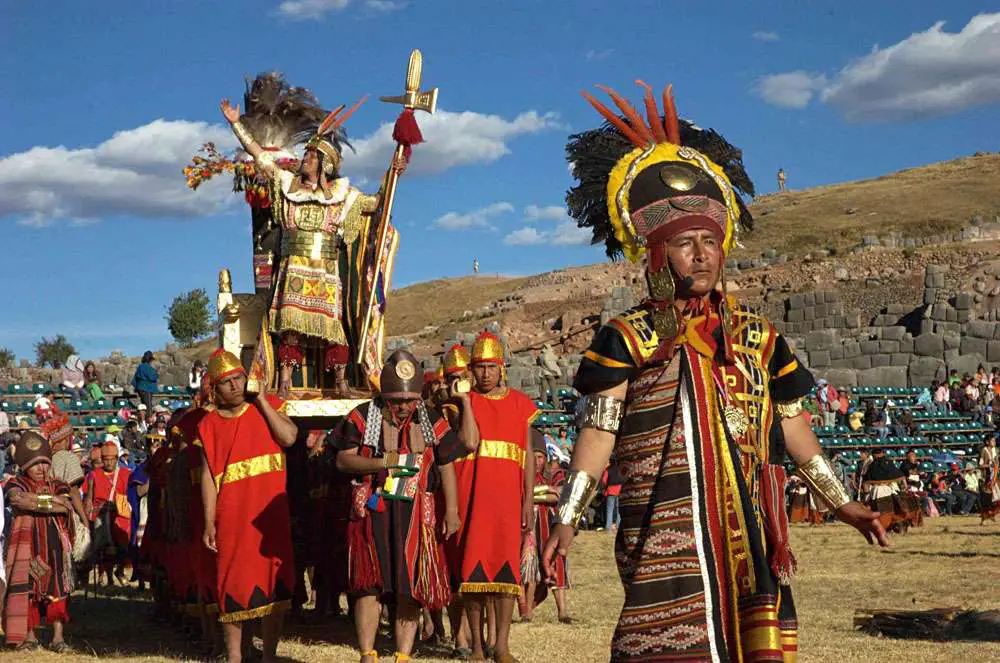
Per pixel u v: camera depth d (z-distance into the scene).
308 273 10.06
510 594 8.45
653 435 4.05
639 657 3.93
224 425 8.16
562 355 53.66
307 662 8.64
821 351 48.19
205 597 8.48
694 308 4.23
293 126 10.52
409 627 7.58
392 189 10.11
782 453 4.37
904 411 39.59
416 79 10.05
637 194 4.31
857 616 10.40
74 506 10.45
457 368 8.93
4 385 38.78
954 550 19.06
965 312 47.06
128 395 35.50
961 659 8.32
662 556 3.95
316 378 10.56
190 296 85.88
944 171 107.88
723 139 4.77
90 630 11.44
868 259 63.97
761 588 3.92
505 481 8.62
